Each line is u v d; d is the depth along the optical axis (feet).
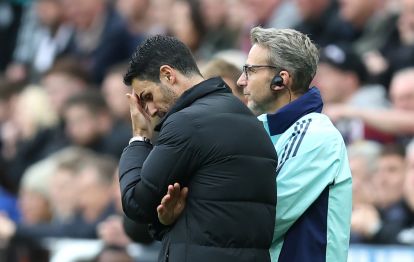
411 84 89.76
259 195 51.70
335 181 53.98
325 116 55.21
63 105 118.21
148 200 51.19
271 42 54.65
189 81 52.90
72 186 93.66
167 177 50.98
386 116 88.22
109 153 105.70
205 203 51.11
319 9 108.37
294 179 53.62
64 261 87.45
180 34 110.52
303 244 53.57
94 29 130.41
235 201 51.24
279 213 53.42
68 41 131.75
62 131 115.24
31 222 96.94
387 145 84.38
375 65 100.12
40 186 98.43
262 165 51.96
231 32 109.60
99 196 92.48
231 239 50.98
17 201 102.73
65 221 92.22
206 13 109.50
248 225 51.26
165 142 51.24
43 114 118.11
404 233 78.38
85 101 107.24
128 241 81.41
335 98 94.53
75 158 95.76
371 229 78.74
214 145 51.24
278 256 53.67
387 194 82.33
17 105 122.42
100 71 124.67
